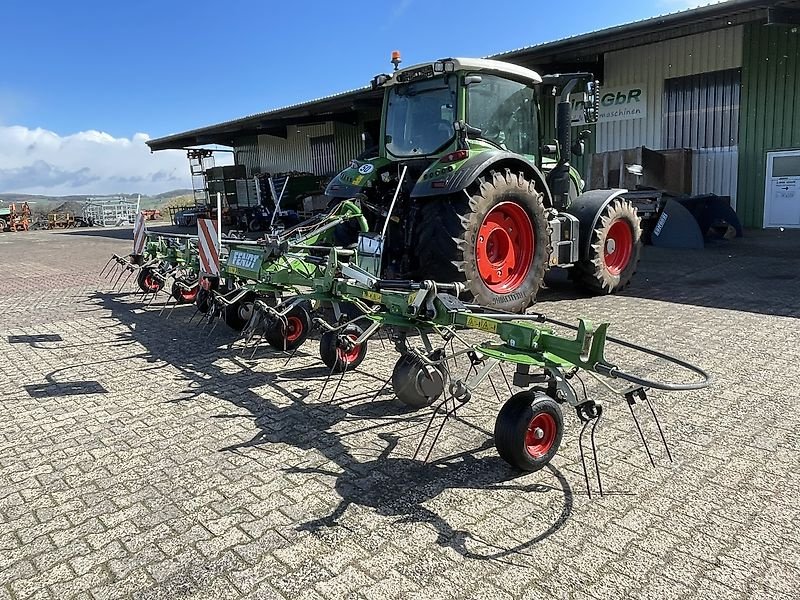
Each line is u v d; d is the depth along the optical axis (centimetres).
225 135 2508
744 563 233
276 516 277
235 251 575
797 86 1144
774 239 1107
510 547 248
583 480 299
